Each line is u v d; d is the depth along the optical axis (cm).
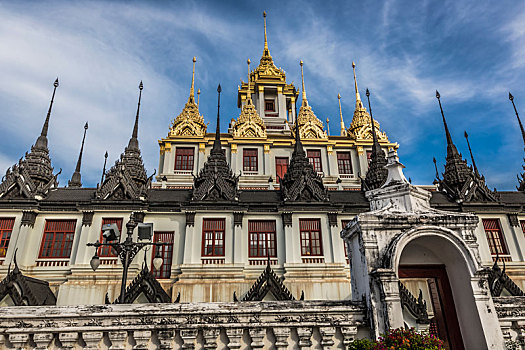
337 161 4806
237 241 2686
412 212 1167
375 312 1011
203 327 984
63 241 2634
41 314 955
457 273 1137
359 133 5091
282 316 1027
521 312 1084
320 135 5041
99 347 957
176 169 4506
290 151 4750
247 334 1011
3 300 1983
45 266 2533
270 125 5647
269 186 4219
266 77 6022
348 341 1018
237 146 4659
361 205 2919
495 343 1001
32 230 2620
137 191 2845
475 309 1045
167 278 2597
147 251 2650
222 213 2781
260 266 2661
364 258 1090
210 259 2625
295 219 2828
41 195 2734
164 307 1005
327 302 1088
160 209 2767
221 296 2486
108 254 2581
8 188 2700
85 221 2644
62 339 942
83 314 964
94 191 2944
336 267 2661
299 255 2695
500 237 2922
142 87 3606
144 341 966
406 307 1994
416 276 1196
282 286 2236
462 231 1137
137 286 2145
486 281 1069
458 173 3306
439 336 1316
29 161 3031
